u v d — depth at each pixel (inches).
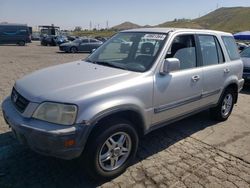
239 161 169.5
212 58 208.4
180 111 178.2
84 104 124.0
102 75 147.3
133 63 164.6
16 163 153.3
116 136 141.0
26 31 1486.2
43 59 724.0
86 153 131.1
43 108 124.9
